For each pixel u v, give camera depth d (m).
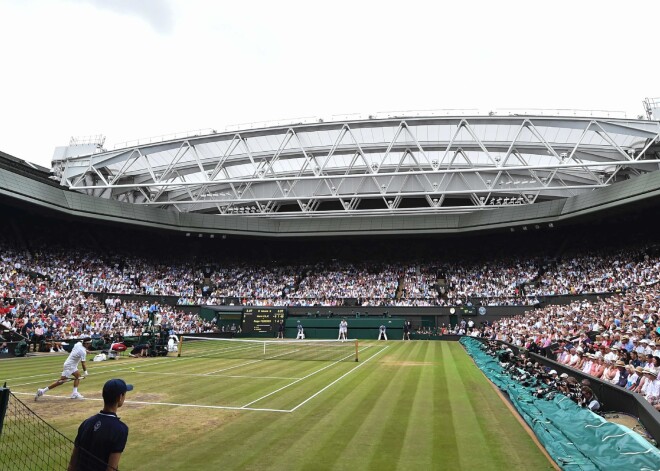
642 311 26.27
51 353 30.48
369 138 44.09
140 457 8.95
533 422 11.30
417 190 51.34
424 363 26.12
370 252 63.84
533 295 49.88
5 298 35.16
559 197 52.84
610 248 50.34
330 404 14.20
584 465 8.09
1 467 8.09
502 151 43.97
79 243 54.41
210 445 9.77
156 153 47.47
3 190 38.78
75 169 47.69
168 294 54.53
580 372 16.28
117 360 27.39
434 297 54.28
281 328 52.66
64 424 11.27
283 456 9.06
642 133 35.44
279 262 64.50
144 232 60.44
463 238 61.47
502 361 23.67
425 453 9.28
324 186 52.59
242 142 45.75
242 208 57.94
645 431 10.59
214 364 25.36
